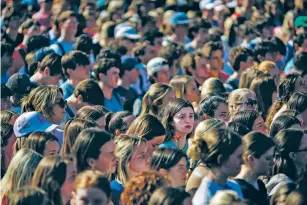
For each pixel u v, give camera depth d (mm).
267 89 28688
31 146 21359
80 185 17641
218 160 19188
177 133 23969
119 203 20859
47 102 24312
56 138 21516
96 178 17641
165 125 23969
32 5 44062
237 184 20109
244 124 24359
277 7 46875
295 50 36938
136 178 18141
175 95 27281
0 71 31828
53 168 18703
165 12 42938
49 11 43406
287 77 28031
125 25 38719
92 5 43938
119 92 31781
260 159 20328
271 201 19547
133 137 21312
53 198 18688
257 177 20641
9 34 38125
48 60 29438
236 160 19266
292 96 26188
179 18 41469
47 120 24438
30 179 19344
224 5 47000
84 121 22109
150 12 46125
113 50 33406
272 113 26703
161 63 32125
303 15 41906
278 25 46875
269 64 32688
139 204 18000
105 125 24625
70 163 18875
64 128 22391
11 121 24656
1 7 43812
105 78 30406
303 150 21500
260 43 36781
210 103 25703
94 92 27172
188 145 24016
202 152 19375
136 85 33062
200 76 33375
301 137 21531
